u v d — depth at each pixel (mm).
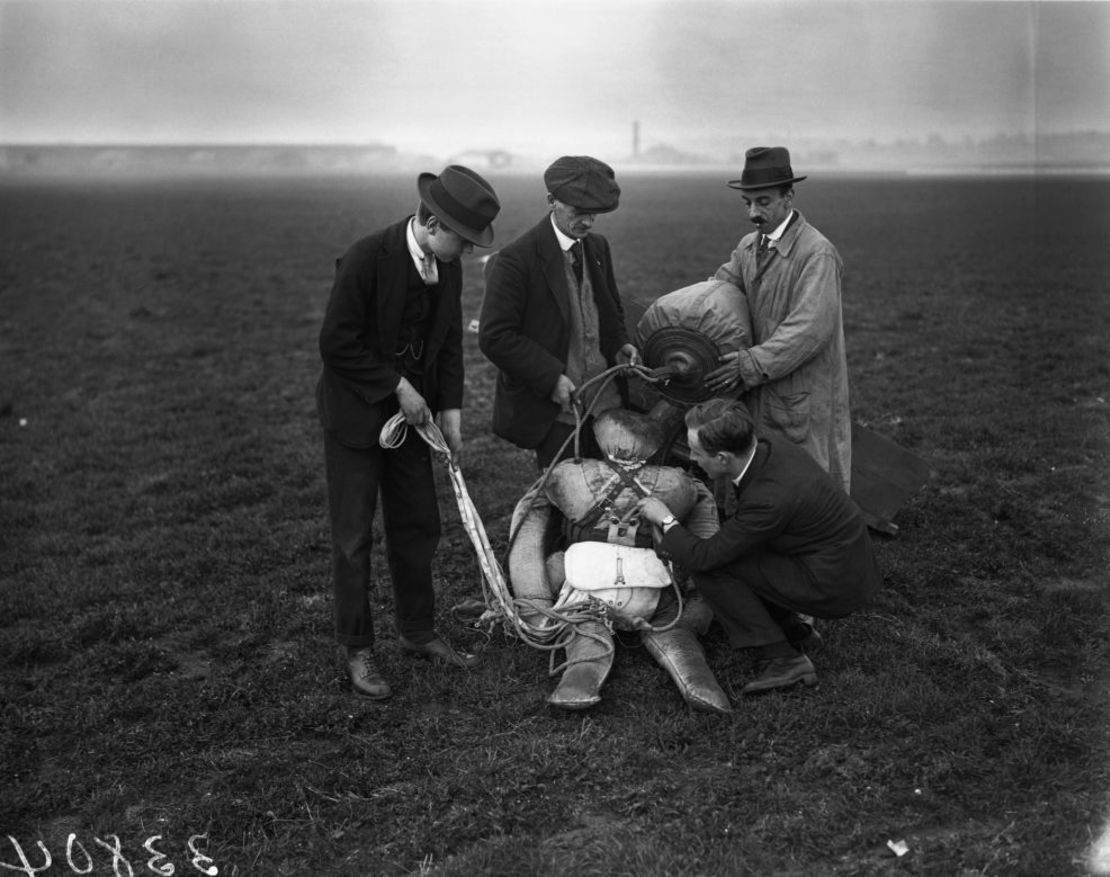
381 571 5047
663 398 4336
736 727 3510
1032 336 10359
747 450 3645
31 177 48531
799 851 2891
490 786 3252
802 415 4035
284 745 3605
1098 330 10500
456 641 4324
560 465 4152
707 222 25594
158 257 21641
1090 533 5129
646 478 4023
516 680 3936
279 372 10359
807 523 3609
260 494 6422
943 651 3973
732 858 2838
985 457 6324
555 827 3072
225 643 4434
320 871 2941
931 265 16594
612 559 3959
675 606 4109
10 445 7832
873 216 24344
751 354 3902
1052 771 3172
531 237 4082
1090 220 18547
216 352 11555
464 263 18188
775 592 3711
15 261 21125
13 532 5941
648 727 3529
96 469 7148
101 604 4887
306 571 5137
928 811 3045
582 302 4219
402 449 3936
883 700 3609
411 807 3182
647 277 16172
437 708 3812
